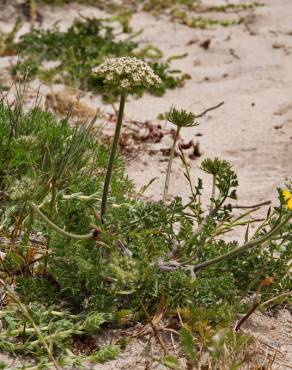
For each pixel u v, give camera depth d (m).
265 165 6.98
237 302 4.22
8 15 10.96
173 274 4.12
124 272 3.78
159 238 4.49
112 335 4.11
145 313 4.12
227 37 10.76
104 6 11.93
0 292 4.24
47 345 3.87
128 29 10.76
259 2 12.48
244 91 8.92
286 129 7.81
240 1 12.52
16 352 3.87
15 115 5.59
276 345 4.26
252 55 10.09
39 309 4.02
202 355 3.98
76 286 4.13
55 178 4.73
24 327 3.85
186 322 4.20
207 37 10.79
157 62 9.63
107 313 4.04
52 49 9.45
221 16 11.91
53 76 8.73
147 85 4.04
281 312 4.58
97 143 6.05
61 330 3.93
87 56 9.32
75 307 4.20
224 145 7.43
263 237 4.07
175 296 4.10
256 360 4.03
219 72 9.56
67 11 11.48
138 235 4.41
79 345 4.02
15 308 4.05
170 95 8.78
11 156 5.19
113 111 8.05
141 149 7.07
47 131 5.43
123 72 4.00
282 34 11.00
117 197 5.14
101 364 3.91
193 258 4.33
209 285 4.15
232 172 4.55
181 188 6.41
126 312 4.11
